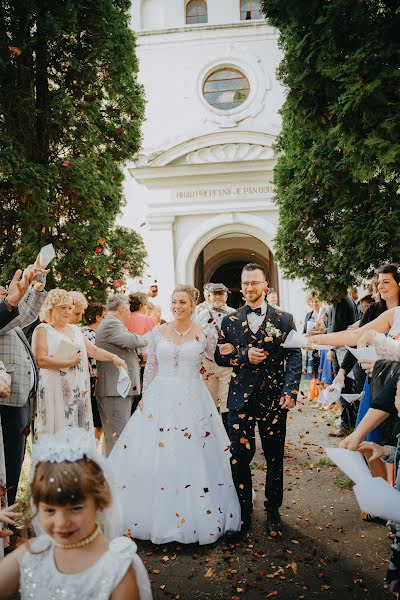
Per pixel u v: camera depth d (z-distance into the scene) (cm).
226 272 2327
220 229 1442
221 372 517
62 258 750
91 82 807
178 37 1541
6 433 337
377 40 382
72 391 388
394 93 399
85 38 794
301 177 809
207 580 300
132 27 1559
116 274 851
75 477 141
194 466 354
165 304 1423
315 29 417
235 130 1388
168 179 1437
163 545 346
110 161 824
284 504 418
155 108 1545
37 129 751
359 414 400
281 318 368
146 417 375
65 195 746
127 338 466
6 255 734
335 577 300
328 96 464
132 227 1506
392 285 374
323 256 810
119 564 145
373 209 653
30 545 157
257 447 606
